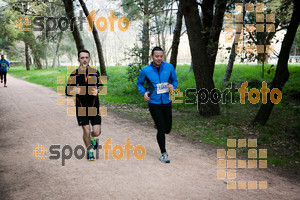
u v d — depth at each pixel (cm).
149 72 457
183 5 802
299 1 620
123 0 1277
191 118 834
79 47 1588
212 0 915
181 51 4184
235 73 1622
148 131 692
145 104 1107
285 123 753
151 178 391
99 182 375
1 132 656
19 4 1301
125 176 397
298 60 3083
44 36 1802
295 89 1127
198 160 478
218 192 350
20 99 1209
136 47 1357
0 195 336
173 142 598
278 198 338
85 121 446
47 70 3825
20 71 4334
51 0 1565
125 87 1540
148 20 1338
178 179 389
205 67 827
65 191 347
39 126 714
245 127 717
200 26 816
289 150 554
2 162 453
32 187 359
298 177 417
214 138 627
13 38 4047
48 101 1157
